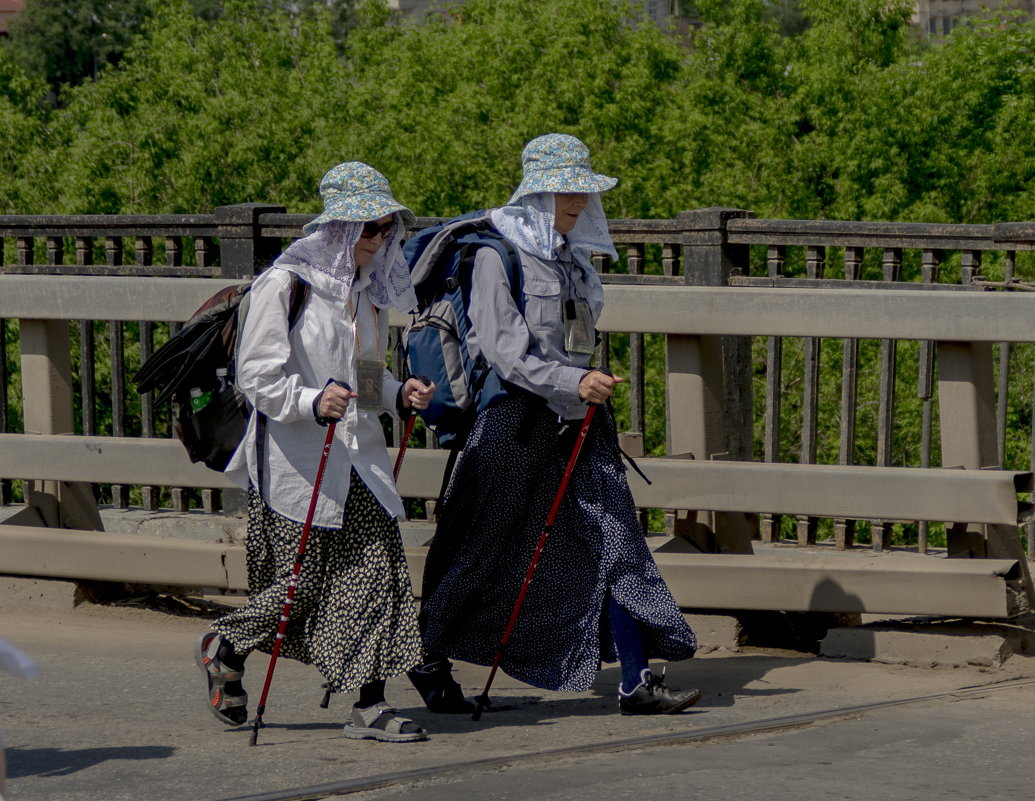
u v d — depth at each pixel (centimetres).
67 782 1251
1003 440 2158
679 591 1878
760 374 7169
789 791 1199
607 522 1552
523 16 10725
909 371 7181
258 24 11894
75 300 2031
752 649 1944
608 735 1453
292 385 1362
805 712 1548
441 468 1958
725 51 10988
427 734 1465
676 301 1852
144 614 2122
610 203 9781
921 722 1477
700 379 1892
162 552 2030
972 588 1752
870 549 2345
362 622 1404
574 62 10244
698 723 1499
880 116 10081
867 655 1836
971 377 1780
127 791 1220
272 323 1370
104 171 10094
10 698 1617
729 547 1936
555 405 1543
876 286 2248
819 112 10281
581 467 1563
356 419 1403
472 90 10200
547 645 1563
